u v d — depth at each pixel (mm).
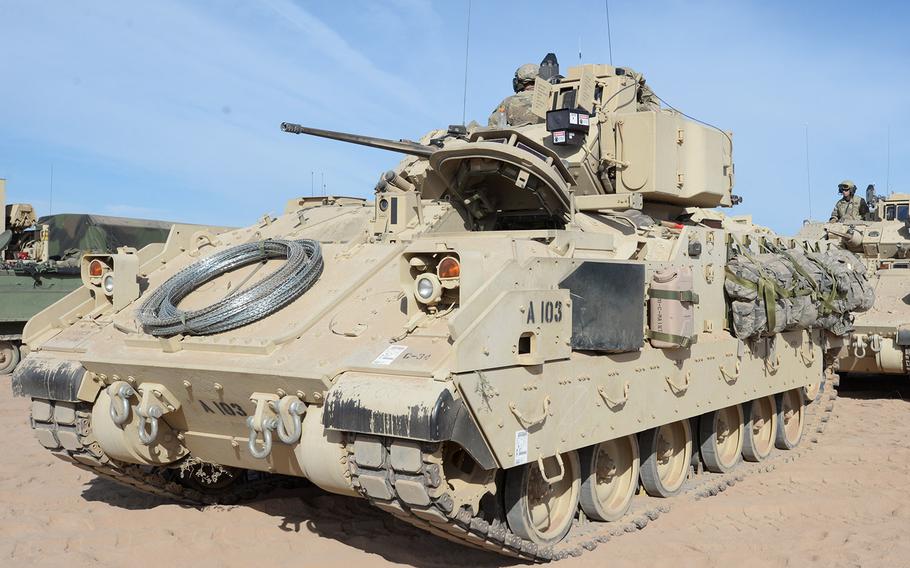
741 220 14219
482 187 9773
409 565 7645
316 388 6770
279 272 8273
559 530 8211
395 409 6211
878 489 10766
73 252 25953
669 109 12562
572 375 7746
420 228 9547
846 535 8781
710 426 11141
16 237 27109
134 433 8305
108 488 10430
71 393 8383
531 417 7160
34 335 8984
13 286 22938
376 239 9367
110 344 8273
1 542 8273
